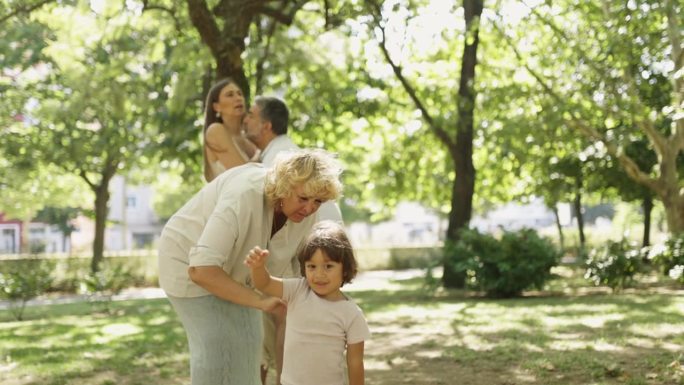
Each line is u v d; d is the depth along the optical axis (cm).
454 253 1694
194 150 2055
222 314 390
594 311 1191
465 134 1866
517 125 1795
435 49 2027
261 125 566
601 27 1653
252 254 363
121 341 1018
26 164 2497
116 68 1409
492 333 973
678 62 1563
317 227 397
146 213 5959
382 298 1664
